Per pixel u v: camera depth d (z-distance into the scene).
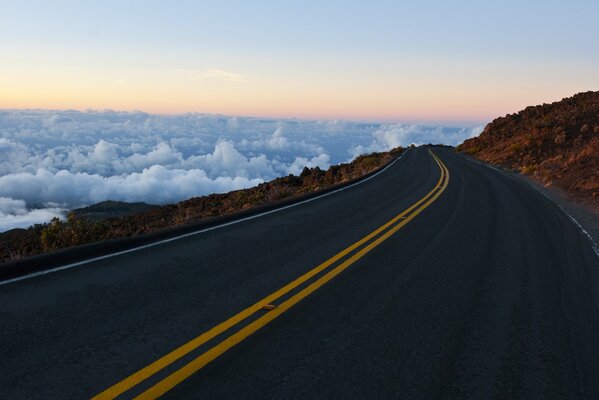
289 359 4.20
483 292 6.41
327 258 7.91
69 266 6.92
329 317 5.27
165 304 5.48
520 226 11.52
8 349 4.20
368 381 3.87
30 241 13.59
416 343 4.67
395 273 7.16
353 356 4.32
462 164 38.06
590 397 3.79
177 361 4.07
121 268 6.93
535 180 25.14
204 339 4.54
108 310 5.22
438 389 3.80
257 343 4.50
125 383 3.66
